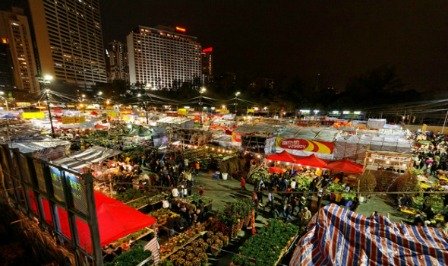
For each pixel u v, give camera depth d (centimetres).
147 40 19800
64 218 716
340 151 1936
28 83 14150
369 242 485
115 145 2809
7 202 1065
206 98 7519
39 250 888
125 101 8862
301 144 2052
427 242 490
